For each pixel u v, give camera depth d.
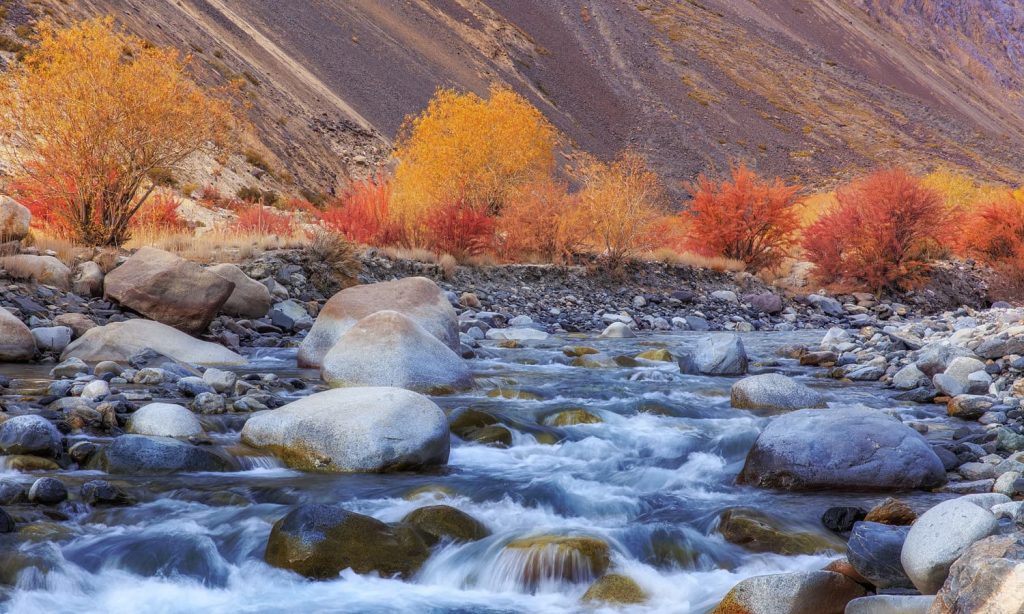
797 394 8.41
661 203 22.64
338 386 8.41
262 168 31.88
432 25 80.62
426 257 18.00
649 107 87.44
